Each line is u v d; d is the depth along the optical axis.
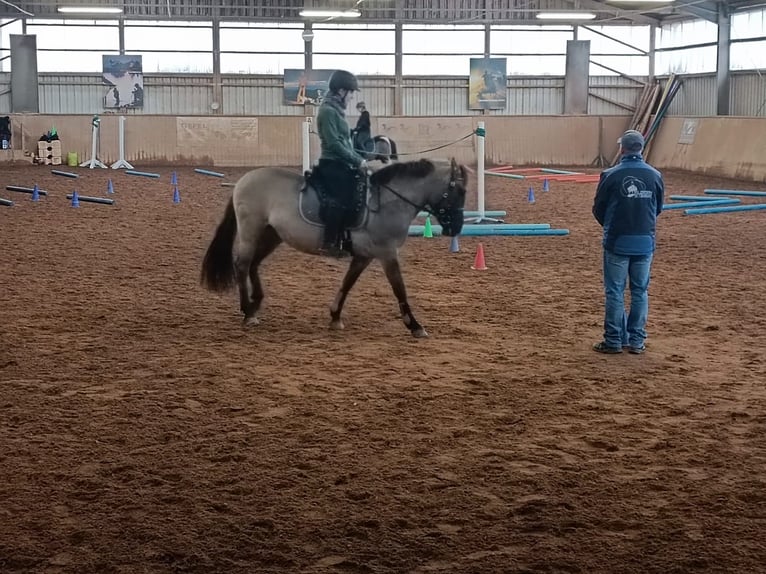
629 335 8.45
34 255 13.67
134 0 37.88
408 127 35.91
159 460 5.47
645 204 8.09
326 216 8.46
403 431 6.09
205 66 39.03
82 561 4.14
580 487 5.11
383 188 8.58
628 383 7.38
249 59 39.16
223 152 35.59
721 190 25.11
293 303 10.49
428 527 4.55
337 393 6.99
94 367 7.63
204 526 4.52
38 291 10.99
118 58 38.09
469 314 10.05
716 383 7.40
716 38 35.34
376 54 39.47
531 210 21.19
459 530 4.52
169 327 9.24
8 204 19.83
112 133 35.00
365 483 5.12
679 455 5.67
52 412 6.40
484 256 14.05
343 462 5.46
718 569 4.10
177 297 10.80
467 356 8.21
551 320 9.80
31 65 37.44
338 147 8.38
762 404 6.80
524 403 6.78
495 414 6.49
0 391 6.90
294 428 6.13
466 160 36.31
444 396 6.93
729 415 6.52
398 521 4.60
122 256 13.78
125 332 8.96
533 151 37.25
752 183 28.30
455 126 36.38
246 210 8.80
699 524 4.60
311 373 7.57
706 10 34.19
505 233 16.59
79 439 5.85
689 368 7.88
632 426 6.26
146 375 7.44
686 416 6.53
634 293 8.38
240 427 6.13
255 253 9.23
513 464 5.48
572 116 37.44
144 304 10.35
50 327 9.11
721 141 31.20
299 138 36.03
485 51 39.78
